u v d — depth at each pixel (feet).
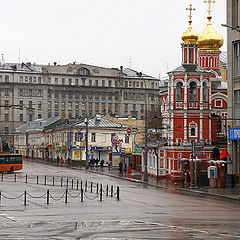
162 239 58.85
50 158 340.18
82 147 276.62
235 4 152.97
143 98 493.36
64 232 63.52
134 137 284.00
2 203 98.17
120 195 120.78
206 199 117.60
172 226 69.62
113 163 241.14
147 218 78.59
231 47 153.07
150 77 499.92
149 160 204.85
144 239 58.75
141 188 147.02
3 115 460.14
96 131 281.54
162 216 81.56
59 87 473.67
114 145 240.32
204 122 186.29
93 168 251.39
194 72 183.83
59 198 109.19
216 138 196.03
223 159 159.33
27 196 112.88
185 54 187.01
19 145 426.92
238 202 112.37
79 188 138.10
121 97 487.20
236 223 73.77
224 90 212.02
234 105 151.84
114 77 486.79
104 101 484.33
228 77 153.89
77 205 96.89
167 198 116.37
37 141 381.19
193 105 184.55
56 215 80.74
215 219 78.48
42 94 468.34
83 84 480.23
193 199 116.06
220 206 100.68
